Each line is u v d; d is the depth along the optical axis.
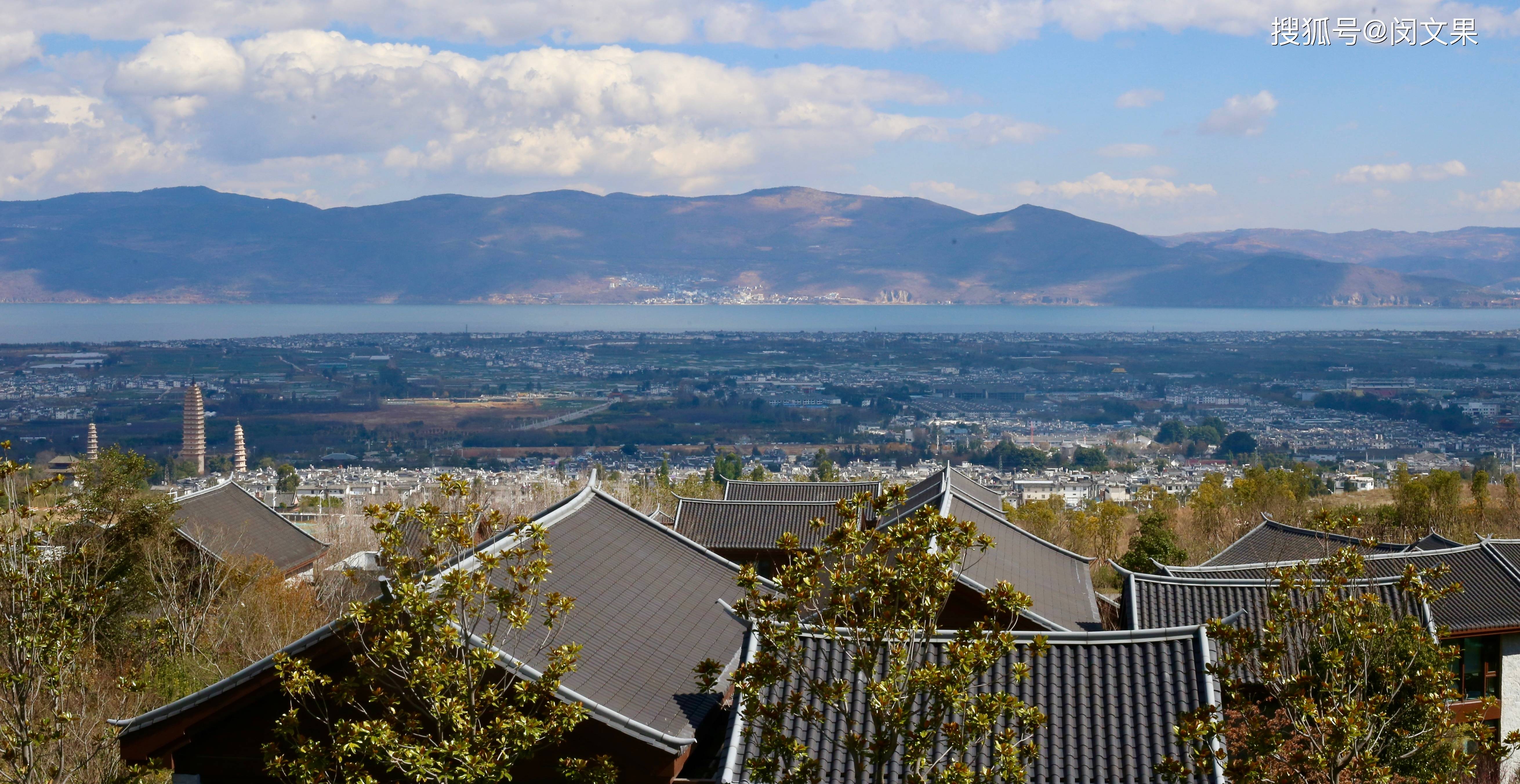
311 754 11.69
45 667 15.81
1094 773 13.79
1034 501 67.12
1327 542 27.22
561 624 16.38
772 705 11.78
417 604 11.80
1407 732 14.36
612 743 14.77
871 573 11.30
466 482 12.95
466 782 11.09
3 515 16.69
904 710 10.77
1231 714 13.96
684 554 21.28
